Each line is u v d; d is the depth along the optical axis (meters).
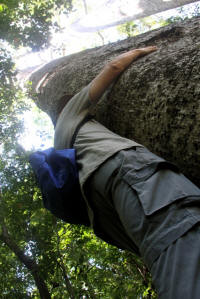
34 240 5.59
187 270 0.91
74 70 3.33
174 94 1.72
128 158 1.36
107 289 7.79
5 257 6.03
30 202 5.58
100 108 2.36
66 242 6.29
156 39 2.53
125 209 1.22
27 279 6.05
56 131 2.00
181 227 1.01
